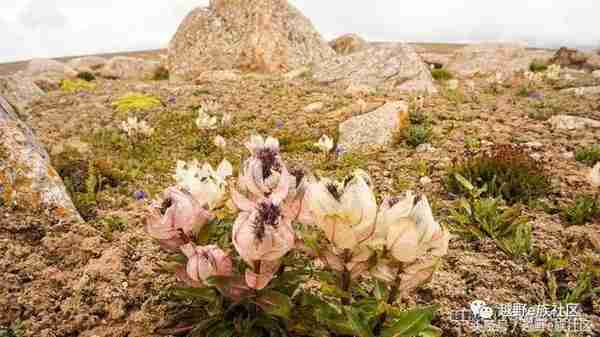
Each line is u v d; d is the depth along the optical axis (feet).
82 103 5.80
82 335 1.45
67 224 2.08
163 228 1.05
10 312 1.55
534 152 3.34
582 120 4.05
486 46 10.82
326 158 3.42
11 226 2.00
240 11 8.61
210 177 1.24
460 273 1.79
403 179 2.88
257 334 1.16
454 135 3.81
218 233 1.25
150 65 11.27
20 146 2.27
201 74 7.81
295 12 8.80
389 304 1.05
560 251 1.92
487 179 2.62
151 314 1.49
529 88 6.48
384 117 3.91
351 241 0.91
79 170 2.85
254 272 0.99
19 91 6.31
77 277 1.73
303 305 1.18
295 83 6.57
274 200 0.93
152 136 4.31
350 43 12.35
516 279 1.71
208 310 1.13
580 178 2.77
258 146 1.06
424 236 0.94
